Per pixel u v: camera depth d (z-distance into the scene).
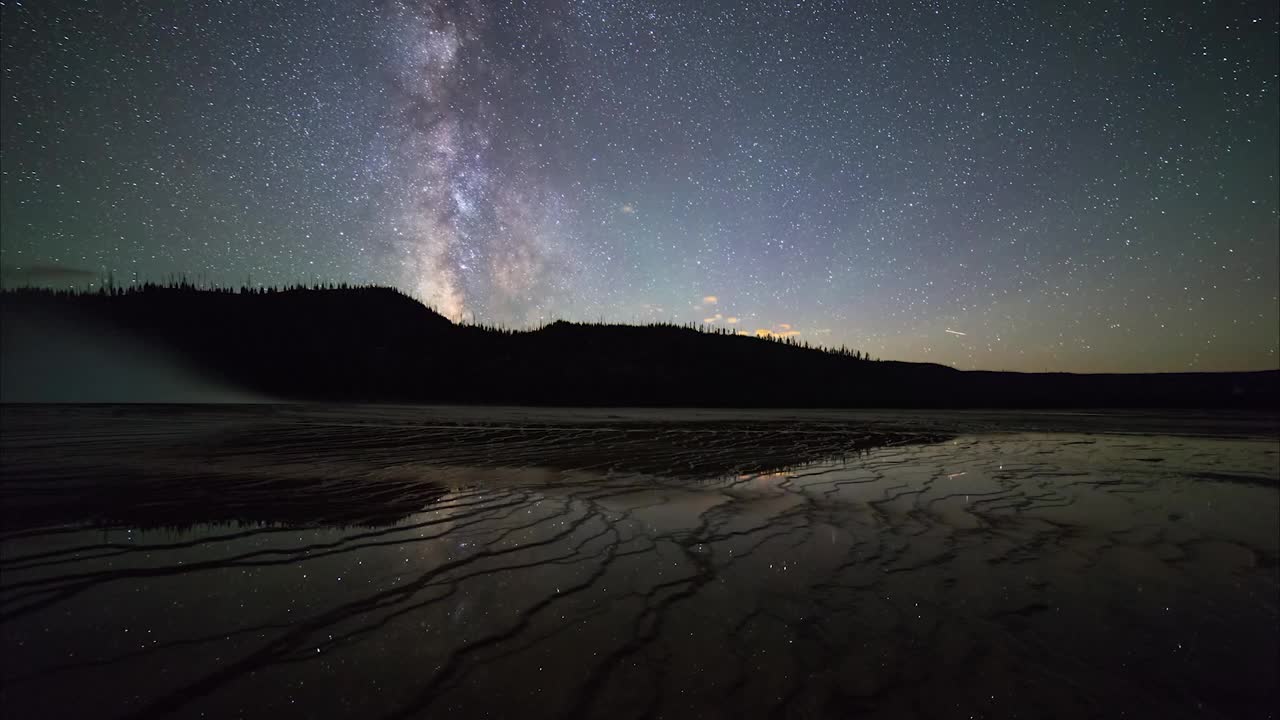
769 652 2.22
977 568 3.32
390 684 1.89
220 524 3.85
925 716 1.81
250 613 2.42
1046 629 2.50
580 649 2.19
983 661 2.20
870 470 7.21
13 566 2.91
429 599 2.65
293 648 2.12
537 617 2.48
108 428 10.88
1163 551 3.71
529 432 12.34
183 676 1.89
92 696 1.74
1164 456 8.96
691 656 2.17
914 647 2.30
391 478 5.88
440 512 4.40
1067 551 3.69
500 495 5.13
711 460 7.97
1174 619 2.62
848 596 2.85
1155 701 1.94
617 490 5.53
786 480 6.35
